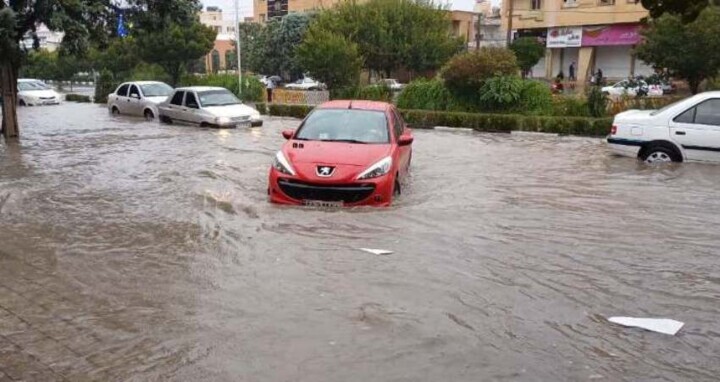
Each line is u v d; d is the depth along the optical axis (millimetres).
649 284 5141
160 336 4121
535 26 47625
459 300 4730
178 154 13234
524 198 8656
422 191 9367
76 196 8906
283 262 5652
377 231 6762
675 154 11383
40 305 4699
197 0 18078
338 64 30609
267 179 10273
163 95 23984
